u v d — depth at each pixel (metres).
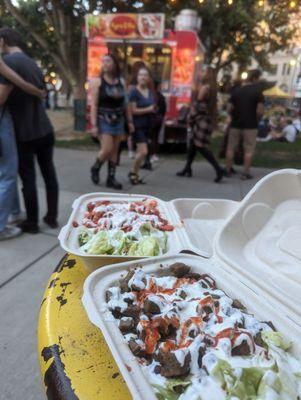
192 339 1.10
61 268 1.74
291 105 32.34
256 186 1.84
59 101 31.17
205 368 1.02
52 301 1.53
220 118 16.12
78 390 1.12
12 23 17.05
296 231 1.65
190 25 9.80
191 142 6.90
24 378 2.30
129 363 1.00
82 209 2.08
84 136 11.85
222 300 1.25
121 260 1.55
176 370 1.01
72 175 6.85
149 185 6.51
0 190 3.89
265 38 23.91
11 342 2.59
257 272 1.50
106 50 9.88
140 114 6.10
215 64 26.84
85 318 1.40
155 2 14.09
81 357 1.23
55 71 21.53
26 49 4.01
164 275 1.46
